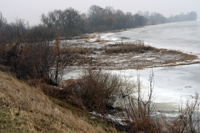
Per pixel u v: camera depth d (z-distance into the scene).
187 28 75.81
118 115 7.14
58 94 8.37
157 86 10.67
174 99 8.66
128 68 15.84
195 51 23.86
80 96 8.27
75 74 13.31
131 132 5.77
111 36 59.06
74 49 26.20
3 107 4.66
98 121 6.36
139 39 44.25
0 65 10.84
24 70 10.48
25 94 6.29
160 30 74.81
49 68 10.80
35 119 4.59
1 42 15.20
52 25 64.19
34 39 11.71
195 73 12.91
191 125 5.15
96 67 16.50
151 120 5.55
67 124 5.00
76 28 69.12
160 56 21.75
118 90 8.95
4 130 3.70
